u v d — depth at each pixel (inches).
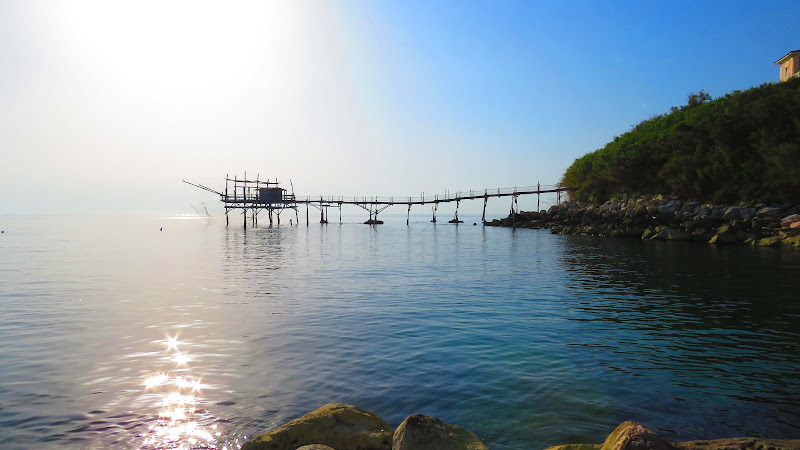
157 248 1739.7
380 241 2102.6
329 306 637.3
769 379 350.9
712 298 678.5
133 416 288.7
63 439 258.5
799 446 204.4
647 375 359.3
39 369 375.9
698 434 263.7
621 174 2503.7
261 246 1835.6
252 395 322.0
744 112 2138.3
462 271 1026.7
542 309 611.8
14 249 1685.5
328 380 350.0
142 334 487.8
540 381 346.9
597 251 1437.0
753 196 1812.3
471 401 309.9
